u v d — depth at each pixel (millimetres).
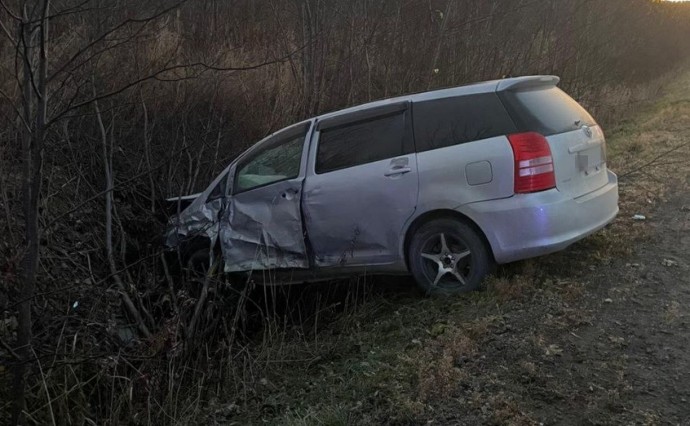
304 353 4559
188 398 3975
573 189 4625
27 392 3779
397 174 4840
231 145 8359
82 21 6512
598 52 15211
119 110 6816
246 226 5566
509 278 4816
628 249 5266
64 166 6320
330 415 3400
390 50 10695
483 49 11734
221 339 4996
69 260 5129
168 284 5254
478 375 3615
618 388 3334
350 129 5203
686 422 3002
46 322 4172
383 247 4988
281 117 9156
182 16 10391
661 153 9109
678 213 6238
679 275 4715
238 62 9461
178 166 7398
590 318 4156
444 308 4613
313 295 5707
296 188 5297
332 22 10445
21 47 3979
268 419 3715
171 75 7887
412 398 3477
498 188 4500
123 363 4238
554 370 3572
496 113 4664
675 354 3613
